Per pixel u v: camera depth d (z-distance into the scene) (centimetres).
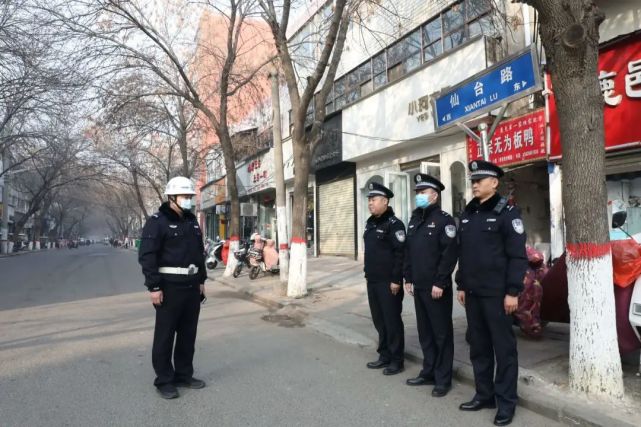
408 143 1373
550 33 444
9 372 550
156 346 474
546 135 926
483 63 1084
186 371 499
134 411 434
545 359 531
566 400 420
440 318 476
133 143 2178
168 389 471
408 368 565
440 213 489
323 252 1945
